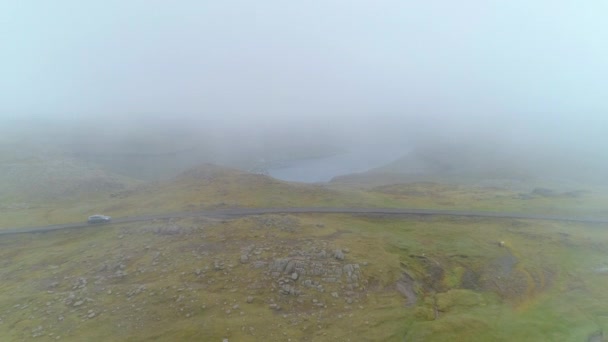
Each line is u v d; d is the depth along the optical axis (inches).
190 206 5152.6
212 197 5659.5
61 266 3388.3
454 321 2440.9
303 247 3435.0
